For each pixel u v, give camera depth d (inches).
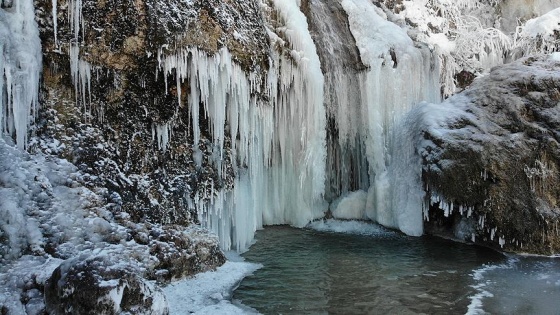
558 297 243.0
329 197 421.7
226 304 229.1
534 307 229.9
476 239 347.9
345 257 315.0
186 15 276.7
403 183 380.5
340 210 411.8
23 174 228.5
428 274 280.2
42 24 252.2
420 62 422.9
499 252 329.7
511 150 333.1
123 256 231.5
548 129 334.6
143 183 272.2
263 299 239.6
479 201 335.3
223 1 300.0
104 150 263.6
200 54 282.7
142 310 179.5
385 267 293.7
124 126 273.7
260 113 341.1
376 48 414.0
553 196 326.6
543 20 487.8
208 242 277.1
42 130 249.8
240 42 306.7
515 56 499.5
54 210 230.5
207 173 303.0
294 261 304.8
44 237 221.5
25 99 238.4
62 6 254.8
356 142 420.8
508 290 253.8
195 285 251.3
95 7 261.4
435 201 354.0
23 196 224.7
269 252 326.3
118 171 264.7
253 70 319.3
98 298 167.9
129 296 176.1
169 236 260.5
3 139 232.1
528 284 263.1
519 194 327.6
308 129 389.7
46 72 254.5
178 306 223.6
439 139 352.8
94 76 265.3
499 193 329.4
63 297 171.9
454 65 468.1
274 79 347.9
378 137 405.4
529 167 328.8
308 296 244.1
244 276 274.1
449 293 249.4
